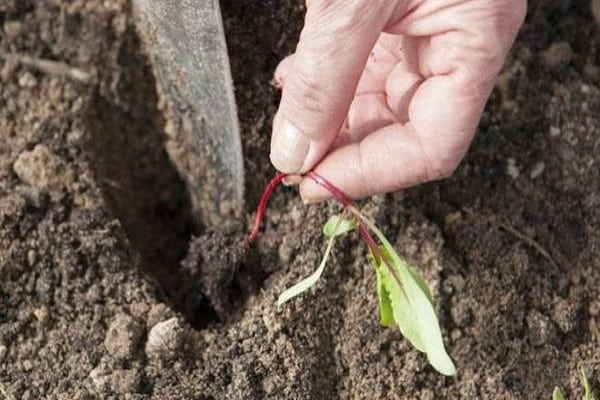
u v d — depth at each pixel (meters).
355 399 0.54
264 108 0.57
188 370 0.54
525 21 0.59
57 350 0.54
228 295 0.56
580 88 0.58
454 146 0.51
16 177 0.57
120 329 0.54
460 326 0.55
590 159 0.57
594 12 0.59
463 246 0.56
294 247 0.56
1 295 0.54
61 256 0.55
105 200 0.57
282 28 0.56
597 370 0.55
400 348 0.54
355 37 0.48
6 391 0.53
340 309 0.55
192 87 0.55
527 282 0.56
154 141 0.60
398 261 0.51
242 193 0.57
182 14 0.52
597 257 0.56
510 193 0.57
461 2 0.49
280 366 0.54
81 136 0.58
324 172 0.52
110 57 0.59
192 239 0.57
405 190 0.56
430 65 0.51
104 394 0.53
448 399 0.54
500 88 0.58
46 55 0.60
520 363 0.55
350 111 0.53
